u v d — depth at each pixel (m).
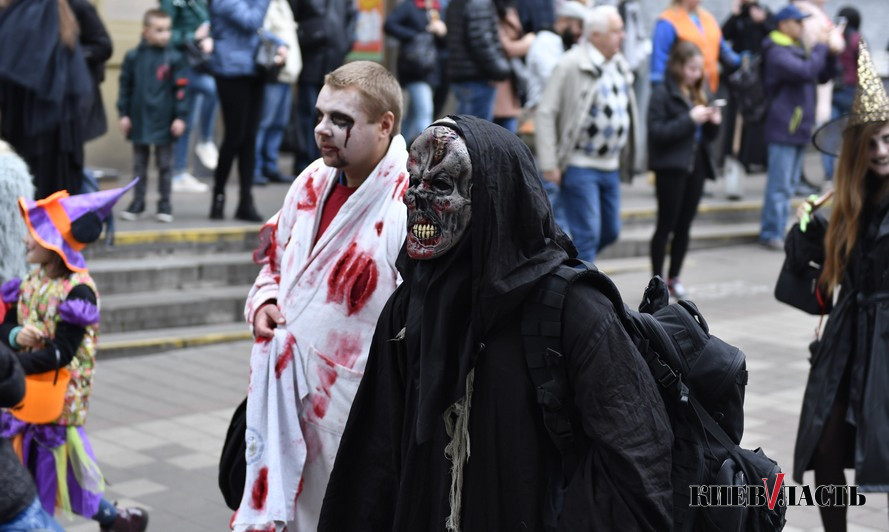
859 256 4.81
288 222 4.28
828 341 4.90
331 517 3.34
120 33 13.02
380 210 4.07
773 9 18.86
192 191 12.67
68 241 4.77
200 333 8.89
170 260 9.70
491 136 2.95
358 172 4.10
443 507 3.04
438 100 13.59
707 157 10.41
